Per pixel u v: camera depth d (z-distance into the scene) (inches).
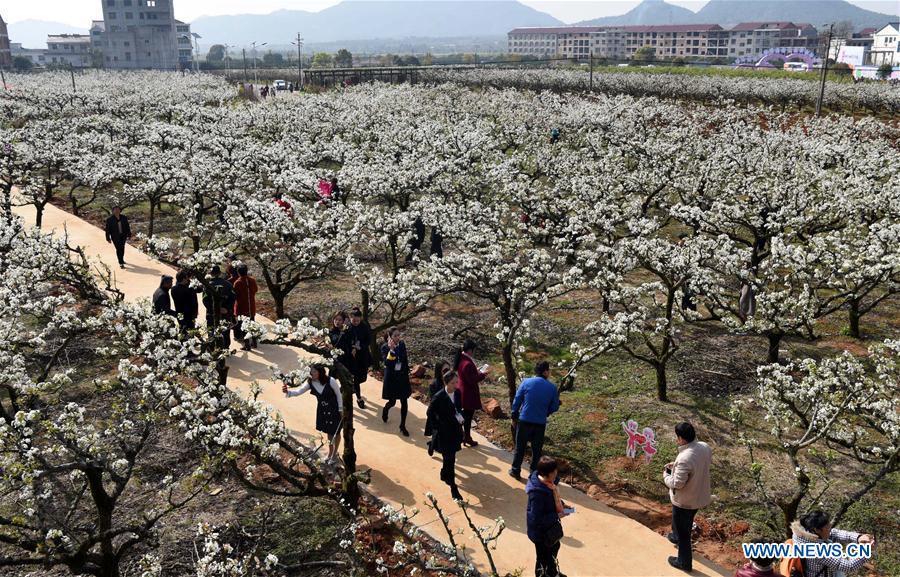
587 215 684.1
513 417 400.8
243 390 502.6
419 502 378.0
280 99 1973.4
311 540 348.2
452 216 663.8
